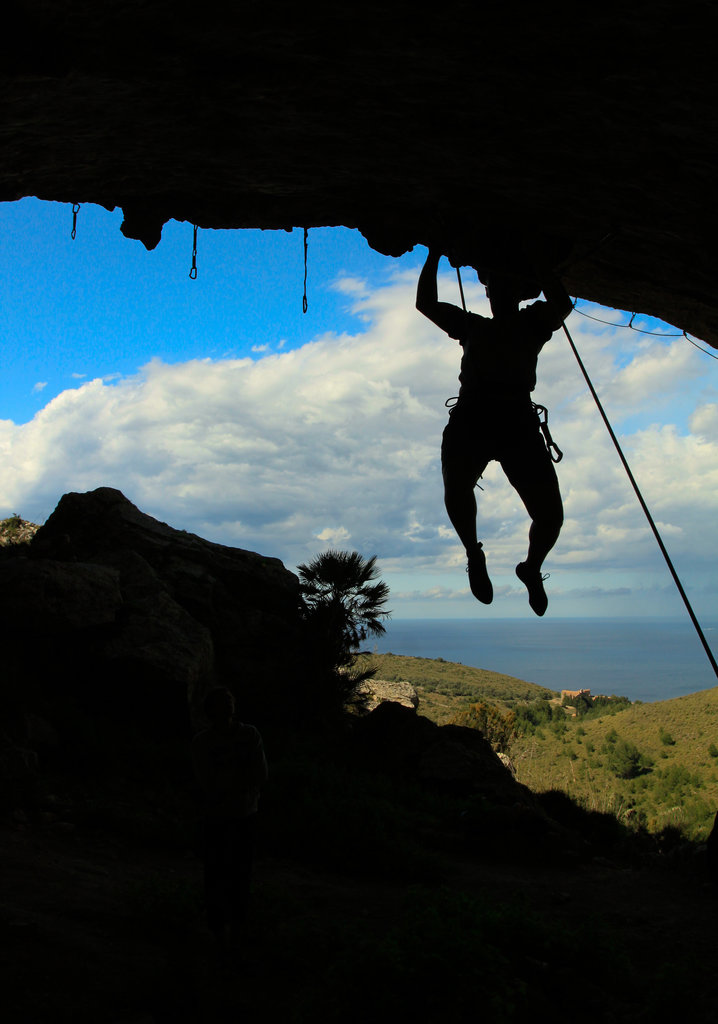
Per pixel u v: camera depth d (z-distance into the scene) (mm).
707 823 41625
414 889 5508
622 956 5117
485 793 12438
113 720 11727
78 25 5027
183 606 14305
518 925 5238
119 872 6805
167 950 4914
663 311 8523
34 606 11867
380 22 4883
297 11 4840
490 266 6773
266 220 7945
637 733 76688
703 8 4348
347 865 8258
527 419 3955
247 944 5152
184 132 6391
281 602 15609
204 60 5375
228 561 15734
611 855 11195
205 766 4852
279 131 6324
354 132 6234
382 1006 3785
